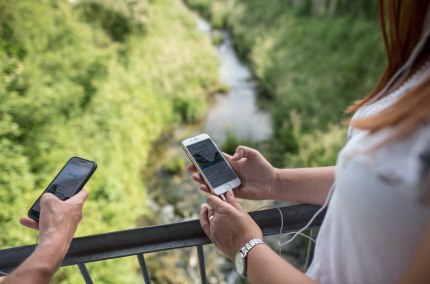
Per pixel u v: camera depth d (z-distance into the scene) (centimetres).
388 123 42
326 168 85
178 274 456
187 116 787
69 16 711
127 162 545
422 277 36
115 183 464
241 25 1348
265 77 949
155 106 735
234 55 1165
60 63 563
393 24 51
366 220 44
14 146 398
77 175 96
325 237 62
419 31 48
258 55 1060
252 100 884
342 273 57
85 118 512
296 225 82
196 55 1005
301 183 85
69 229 76
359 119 51
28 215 86
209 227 78
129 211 466
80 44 657
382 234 44
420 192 39
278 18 1336
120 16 818
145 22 866
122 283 369
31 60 539
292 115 712
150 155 662
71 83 546
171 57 902
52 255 69
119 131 559
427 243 37
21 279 63
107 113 554
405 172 40
